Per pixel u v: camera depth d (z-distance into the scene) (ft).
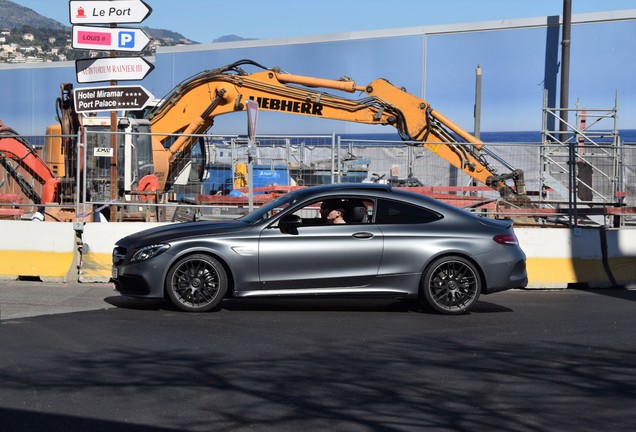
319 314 31.73
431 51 110.11
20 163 57.00
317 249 31.19
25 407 18.74
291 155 79.56
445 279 31.68
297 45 118.11
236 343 25.86
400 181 65.51
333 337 27.04
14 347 24.99
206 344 25.67
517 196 56.08
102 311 31.86
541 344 26.22
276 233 31.35
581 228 42.04
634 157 67.77
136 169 57.26
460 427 17.57
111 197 48.19
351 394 20.02
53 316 30.66
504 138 106.52
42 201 54.80
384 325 29.43
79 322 29.37
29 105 139.54
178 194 58.29
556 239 41.55
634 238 42.24
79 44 45.68
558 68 102.63
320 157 79.92
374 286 31.45
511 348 25.55
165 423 17.65
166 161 60.75
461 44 108.27
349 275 31.27
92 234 40.86
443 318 31.12
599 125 101.14
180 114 64.03
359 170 68.18
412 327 29.09
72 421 17.75
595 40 100.58
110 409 18.62
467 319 30.96
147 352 24.43
